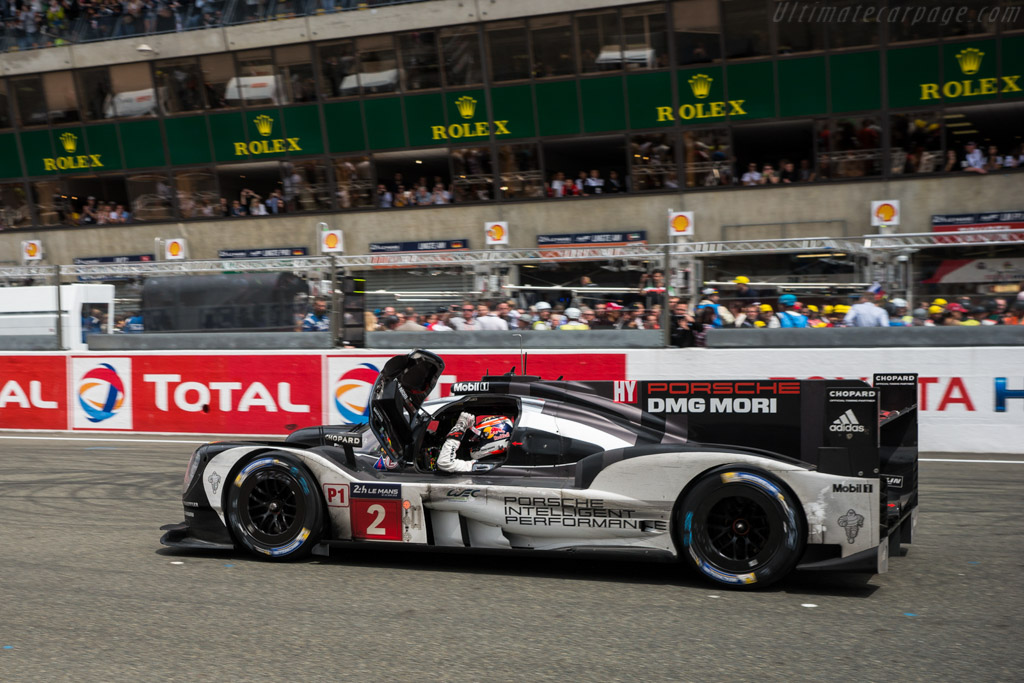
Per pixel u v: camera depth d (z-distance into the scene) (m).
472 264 10.57
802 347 9.70
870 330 9.54
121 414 11.70
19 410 12.08
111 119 25.50
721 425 5.14
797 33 20.27
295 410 11.02
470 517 5.16
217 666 3.72
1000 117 19.45
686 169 21.53
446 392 10.66
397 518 5.27
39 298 12.01
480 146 22.88
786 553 4.58
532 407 5.43
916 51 19.64
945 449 9.43
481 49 22.31
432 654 3.86
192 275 11.43
